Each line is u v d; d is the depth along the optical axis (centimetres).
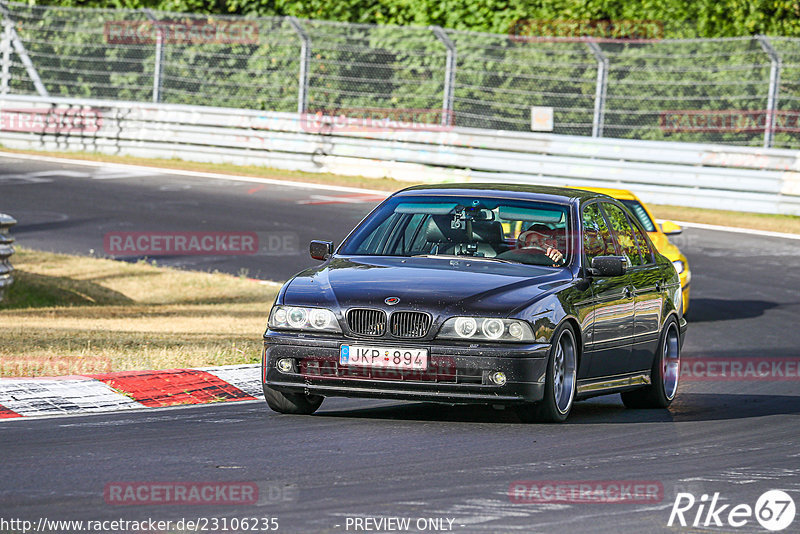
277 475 2123
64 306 5100
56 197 7856
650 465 2331
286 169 9538
